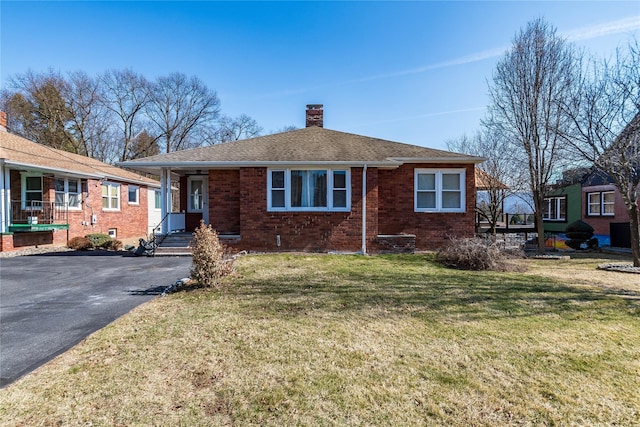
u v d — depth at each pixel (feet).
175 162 35.60
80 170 48.78
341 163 35.58
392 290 20.38
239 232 37.93
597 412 8.41
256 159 36.22
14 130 94.27
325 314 15.79
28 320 15.52
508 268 27.94
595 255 39.63
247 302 17.76
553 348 12.10
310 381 9.79
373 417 8.16
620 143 28.71
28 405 8.59
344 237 36.76
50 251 42.22
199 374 10.19
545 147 38.50
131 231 65.98
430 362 11.00
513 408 8.54
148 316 15.61
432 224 39.19
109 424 7.87
